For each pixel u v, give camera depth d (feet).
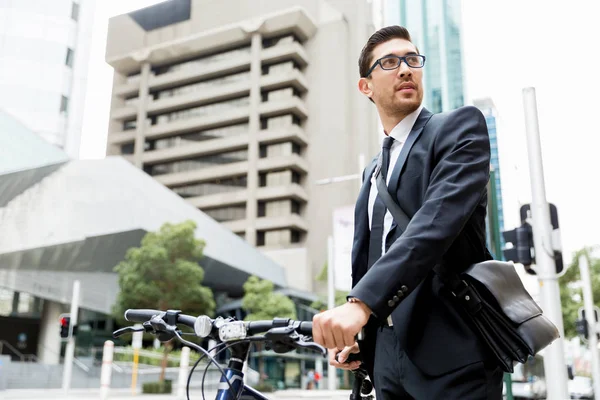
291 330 4.24
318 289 171.94
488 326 3.67
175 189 189.78
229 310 137.69
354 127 191.52
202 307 93.20
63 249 99.14
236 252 125.90
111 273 115.24
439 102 177.47
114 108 207.41
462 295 3.73
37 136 87.97
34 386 80.18
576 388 62.85
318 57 195.83
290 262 166.50
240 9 205.26
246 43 198.90
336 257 51.70
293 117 188.85
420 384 3.77
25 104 99.45
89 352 112.98
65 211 97.19
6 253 91.56
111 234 101.76
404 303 3.86
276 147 185.06
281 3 201.77
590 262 98.73
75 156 102.68
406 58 4.51
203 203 182.91
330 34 196.44
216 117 190.39
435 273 3.85
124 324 92.43
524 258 20.62
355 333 3.22
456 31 184.34
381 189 4.42
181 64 208.44
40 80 101.45
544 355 20.06
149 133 198.59
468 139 3.98
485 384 3.61
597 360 42.88
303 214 182.19
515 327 3.65
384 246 4.23
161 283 90.38
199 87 201.16
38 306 115.75
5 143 80.64
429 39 185.57
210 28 205.77
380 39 4.69
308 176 185.57
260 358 103.30
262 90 192.54
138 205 104.47
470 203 3.72
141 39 214.28
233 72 197.36
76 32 108.27
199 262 120.06
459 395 3.59
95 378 87.35
